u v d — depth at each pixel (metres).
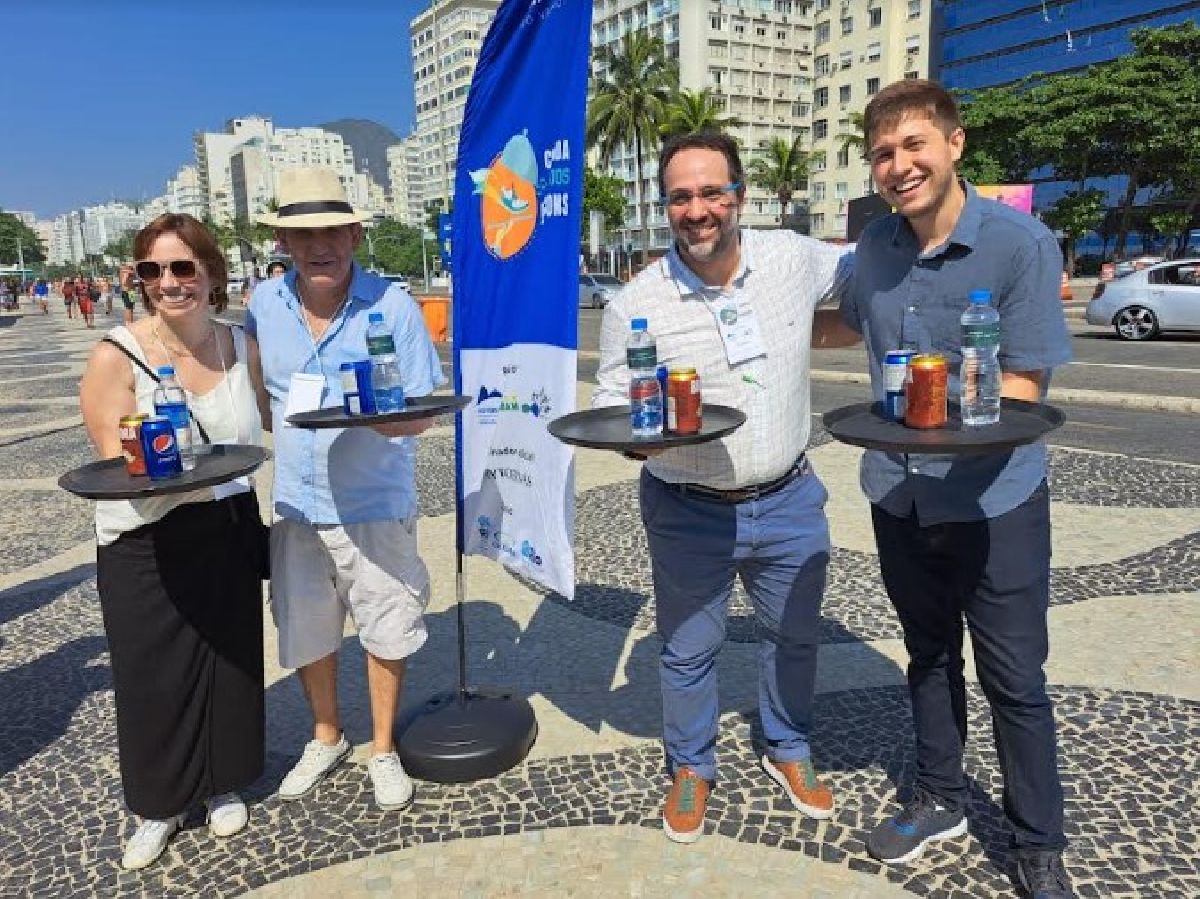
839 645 3.74
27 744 3.26
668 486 2.52
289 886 2.42
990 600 2.10
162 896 2.42
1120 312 14.31
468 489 3.15
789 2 71.56
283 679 3.69
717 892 2.32
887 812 2.63
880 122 1.96
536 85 2.67
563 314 2.69
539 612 4.27
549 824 2.64
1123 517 5.18
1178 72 33.28
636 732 3.16
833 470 6.57
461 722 3.01
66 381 14.08
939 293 2.02
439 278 76.88
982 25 55.62
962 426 1.88
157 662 2.45
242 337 2.67
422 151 108.44
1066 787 2.68
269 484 6.61
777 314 2.38
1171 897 2.21
